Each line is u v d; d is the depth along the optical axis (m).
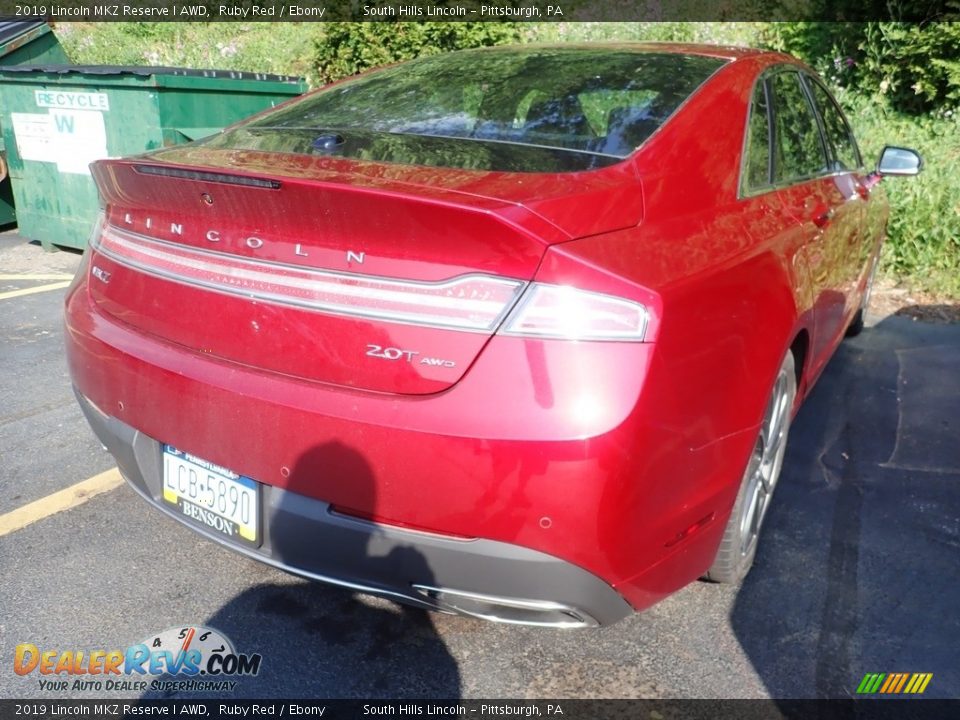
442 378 1.77
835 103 4.01
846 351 5.02
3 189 7.54
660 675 2.29
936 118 7.52
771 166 2.84
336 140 2.33
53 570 2.63
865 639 2.46
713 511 2.15
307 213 1.85
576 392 1.72
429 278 1.78
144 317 2.21
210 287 2.04
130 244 2.29
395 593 1.97
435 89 2.77
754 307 2.23
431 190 1.82
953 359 4.89
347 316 1.85
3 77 6.42
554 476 1.72
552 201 1.84
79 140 6.25
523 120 2.45
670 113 2.43
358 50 8.17
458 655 2.35
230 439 2.00
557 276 1.74
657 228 2.04
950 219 6.16
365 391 1.85
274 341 1.95
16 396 3.96
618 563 1.85
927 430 3.92
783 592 2.66
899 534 3.02
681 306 1.89
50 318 5.15
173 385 2.08
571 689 2.23
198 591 2.57
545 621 1.95
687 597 2.63
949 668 2.35
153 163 2.06
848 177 3.84
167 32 12.63
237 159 2.19
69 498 3.06
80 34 13.17
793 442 3.76
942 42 7.24
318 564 1.99
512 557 1.79
